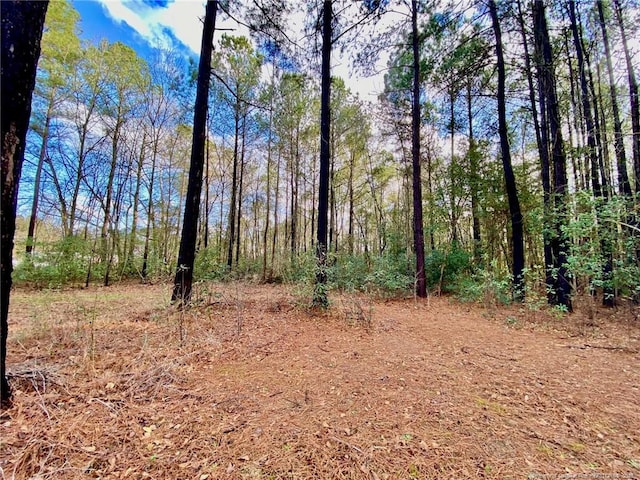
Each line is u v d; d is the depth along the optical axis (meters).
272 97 13.27
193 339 3.98
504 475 1.72
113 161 12.61
